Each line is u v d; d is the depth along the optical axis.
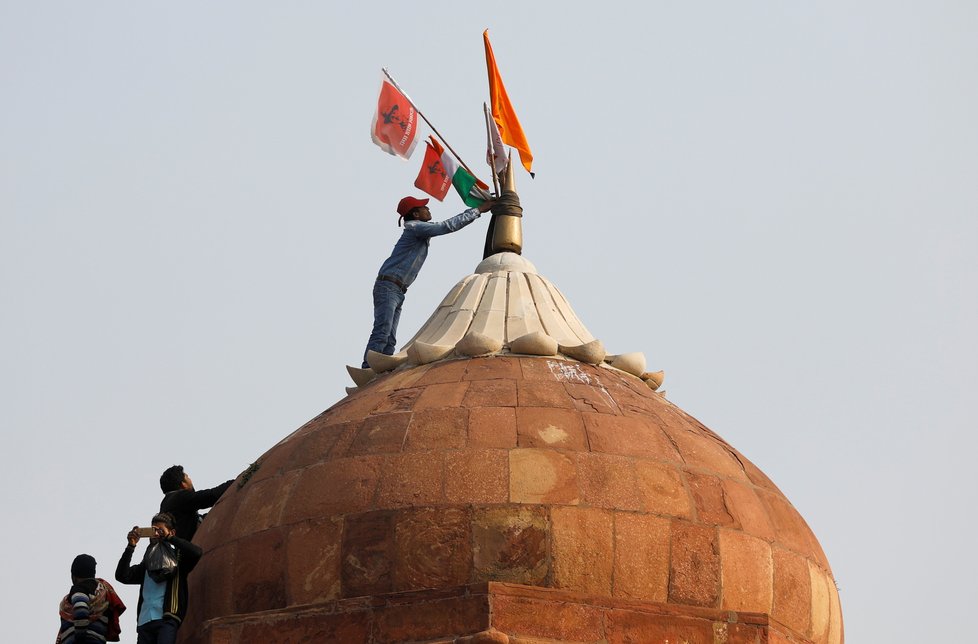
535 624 17.66
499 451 18.88
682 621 18.17
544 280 22.75
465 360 21.02
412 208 23.89
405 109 24.72
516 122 24.89
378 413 19.97
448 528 18.27
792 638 18.95
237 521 19.58
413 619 17.84
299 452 19.92
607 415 19.73
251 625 18.39
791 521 20.02
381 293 23.31
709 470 19.56
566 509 18.34
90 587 18.47
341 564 18.45
